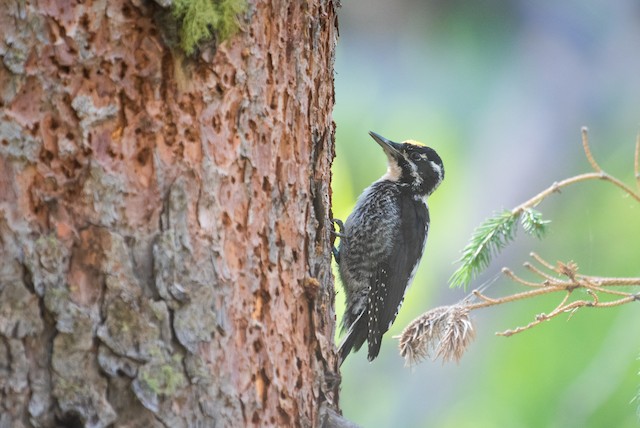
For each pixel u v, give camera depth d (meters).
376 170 18.62
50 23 6.81
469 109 20.50
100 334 6.82
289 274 7.92
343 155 18.69
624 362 16.47
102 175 6.92
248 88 7.51
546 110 21.11
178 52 7.10
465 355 19.98
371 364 20.83
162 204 7.08
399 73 20.45
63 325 6.76
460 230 20.06
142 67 7.04
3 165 6.77
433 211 20.14
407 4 20.64
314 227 8.33
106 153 6.96
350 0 20.80
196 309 7.11
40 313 6.76
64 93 6.86
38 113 6.82
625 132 21.23
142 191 7.04
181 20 7.04
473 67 20.66
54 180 6.85
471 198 20.19
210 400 7.12
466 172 20.25
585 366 17.22
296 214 8.04
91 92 6.92
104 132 6.95
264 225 7.66
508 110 20.77
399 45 20.66
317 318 8.24
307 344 8.12
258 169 7.61
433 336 9.25
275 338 7.68
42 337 6.75
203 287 7.16
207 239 7.23
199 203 7.21
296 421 7.88
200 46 7.14
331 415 8.23
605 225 19.19
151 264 7.02
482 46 20.78
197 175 7.21
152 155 7.07
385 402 20.50
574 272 9.05
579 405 16.78
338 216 17.84
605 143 21.31
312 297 8.12
